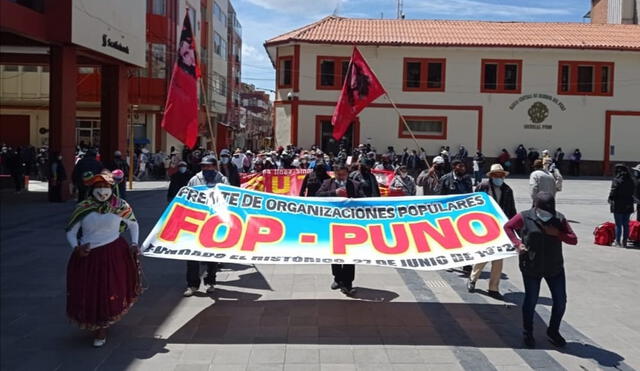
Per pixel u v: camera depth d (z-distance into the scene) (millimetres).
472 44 36312
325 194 8367
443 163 10875
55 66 18438
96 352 5734
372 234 7074
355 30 38125
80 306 5773
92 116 37594
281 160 21062
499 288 8555
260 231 7020
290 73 36938
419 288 8406
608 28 40094
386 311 7242
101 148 22672
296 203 7328
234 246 6844
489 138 37156
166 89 36688
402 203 7359
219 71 51938
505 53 36812
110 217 5906
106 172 6051
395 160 34656
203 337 6207
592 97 37156
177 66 9641
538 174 10922
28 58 22078
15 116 37438
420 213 7273
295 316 6969
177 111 9648
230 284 8484
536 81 37031
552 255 6062
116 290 5875
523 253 6152
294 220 7172
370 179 9461
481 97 37000
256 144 90438
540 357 5805
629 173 12164
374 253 6871
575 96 37125
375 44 36000
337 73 36312
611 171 37438
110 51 20359
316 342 6098
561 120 37250
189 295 7793
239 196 7301
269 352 5801
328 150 36531
